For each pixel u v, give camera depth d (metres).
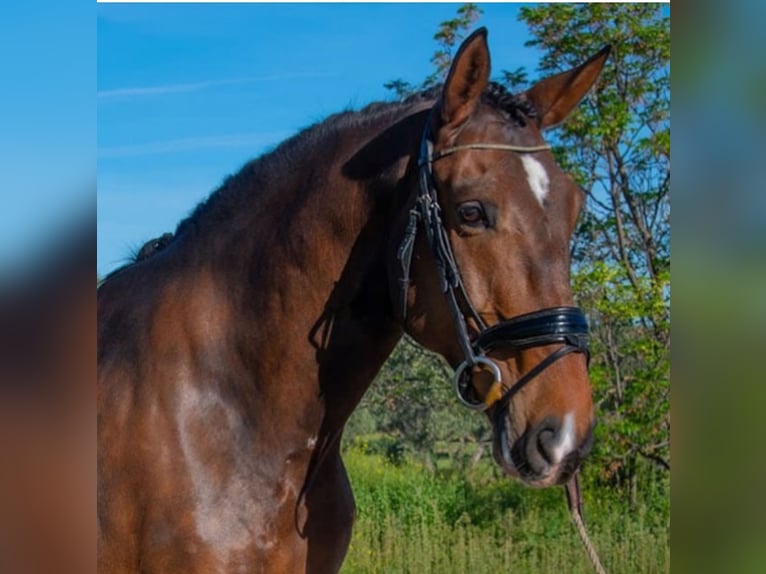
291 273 2.39
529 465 2.02
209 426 2.34
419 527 6.99
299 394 2.37
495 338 2.08
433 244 2.18
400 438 10.12
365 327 2.40
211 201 2.64
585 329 2.09
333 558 2.52
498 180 2.11
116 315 2.56
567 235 2.12
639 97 7.91
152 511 2.27
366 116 2.50
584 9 7.91
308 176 2.46
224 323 2.44
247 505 2.32
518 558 6.25
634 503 7.12
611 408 7.77
